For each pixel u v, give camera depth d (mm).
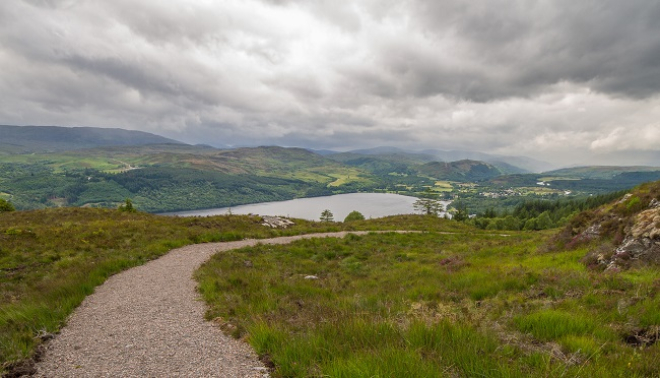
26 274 16750
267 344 7383
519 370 5137
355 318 8570
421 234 36719
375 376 5023
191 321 9734
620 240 16406
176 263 19125
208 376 6324
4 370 6465
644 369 5289
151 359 7199
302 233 35875
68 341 8312
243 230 34812
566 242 21156
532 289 11445
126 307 11188
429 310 9969
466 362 5590
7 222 28344
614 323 7785
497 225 103125
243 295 12453
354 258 24250
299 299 12242
